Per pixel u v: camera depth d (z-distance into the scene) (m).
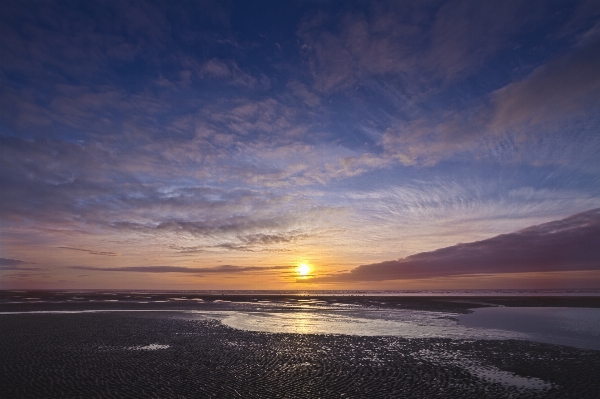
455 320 35.31
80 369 16.47
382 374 15.69
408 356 19.25
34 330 28.44
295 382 14.53
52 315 40.03
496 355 19.39
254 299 77.62
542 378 15.02
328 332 27.84
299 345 22.44
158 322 33.81
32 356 19.16
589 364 17.36
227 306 55.16
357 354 19.77
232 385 14.09
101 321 34.31
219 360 18.33
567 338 24.72
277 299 77.31
